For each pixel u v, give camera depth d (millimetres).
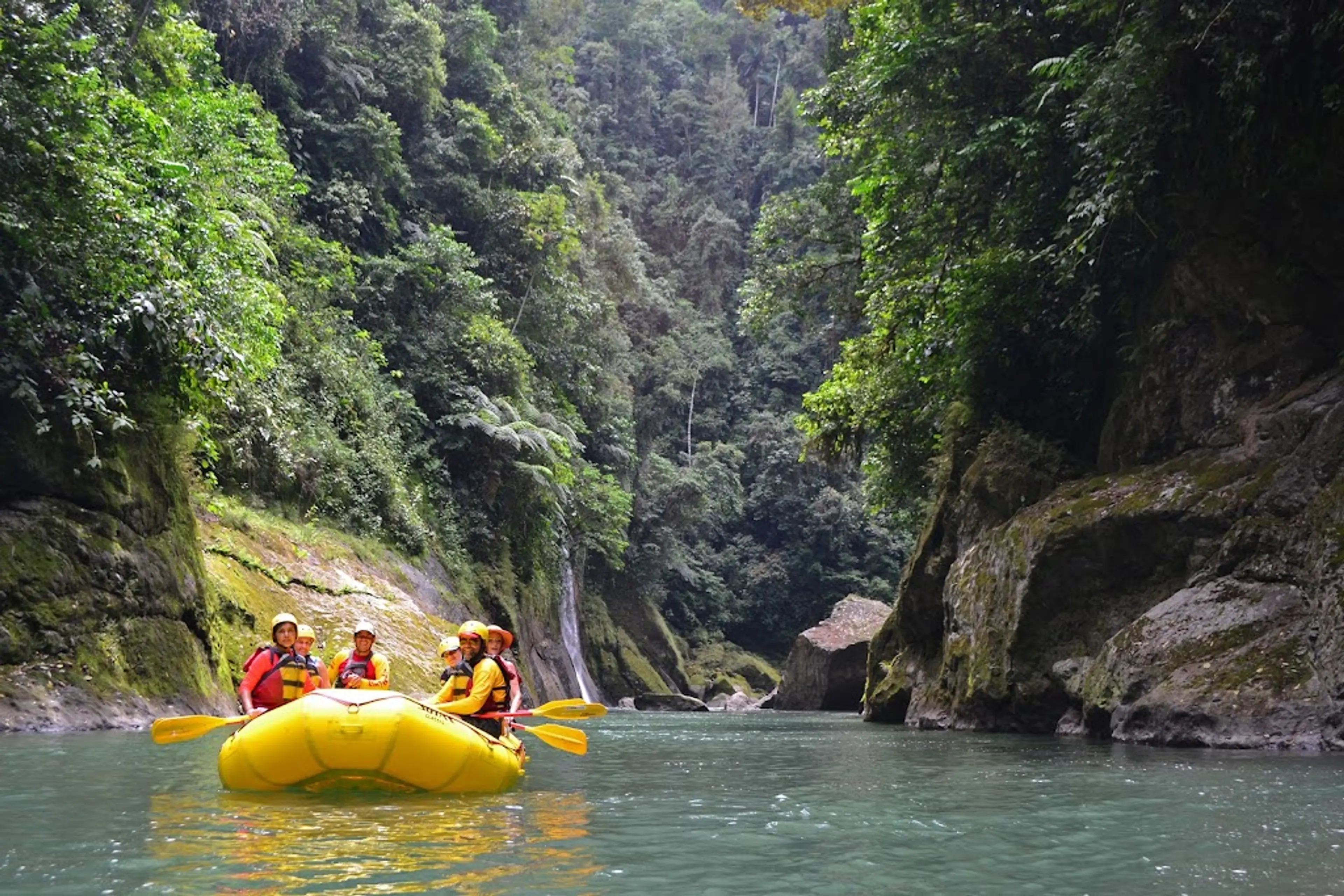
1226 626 9469
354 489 21109
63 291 10453
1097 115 11289
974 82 13461
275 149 19422
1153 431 12062
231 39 25109
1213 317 11578
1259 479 10109
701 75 69688
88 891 3355
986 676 12336
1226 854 4152
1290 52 9961
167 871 3639
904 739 11570
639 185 58531
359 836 4371
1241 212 11125
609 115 61406
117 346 10859
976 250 14250
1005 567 12367
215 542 14539
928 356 14852
